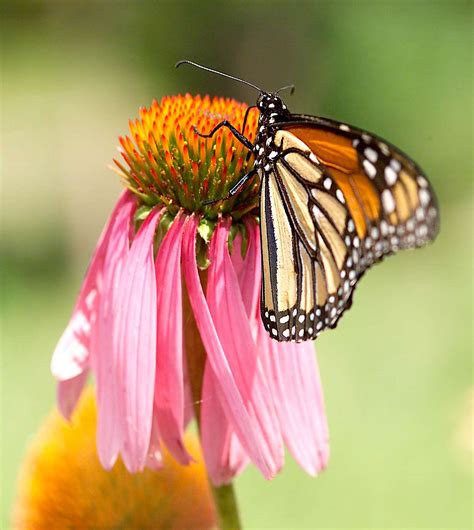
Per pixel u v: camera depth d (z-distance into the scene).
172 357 0.57
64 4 2.99
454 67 2.65
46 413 1.24
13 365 1.42
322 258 0.57
